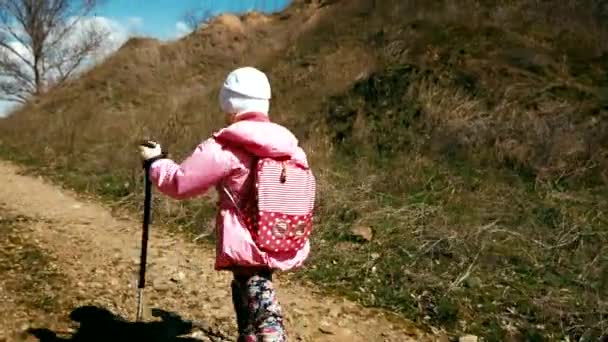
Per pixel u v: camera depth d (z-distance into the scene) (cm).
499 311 443
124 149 964
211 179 277
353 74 1078
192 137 957
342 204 632
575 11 1157
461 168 750
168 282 480
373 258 528
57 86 2180
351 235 571
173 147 921
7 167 1005
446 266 511
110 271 496
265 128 278
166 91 1602
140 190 749
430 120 855
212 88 1390
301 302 455
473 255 526
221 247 282
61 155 1044
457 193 667
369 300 463
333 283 491
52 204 740
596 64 991
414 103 899
